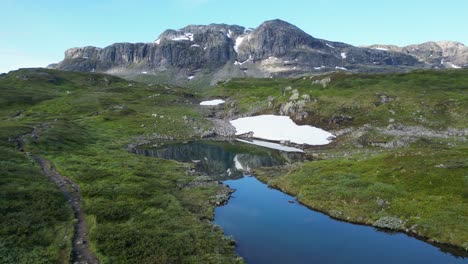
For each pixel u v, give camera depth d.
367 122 105.19
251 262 30.41
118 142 98.19
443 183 45.62
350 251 32.66
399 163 56.38
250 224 40.00
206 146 101.25
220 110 169.00
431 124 96.75
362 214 41.78
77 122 120.88
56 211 37.81
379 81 158.12
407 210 40.81
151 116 141.50
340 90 144.62
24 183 45.47
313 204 46.81
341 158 73.50
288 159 82.19
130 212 40.16
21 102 162.88
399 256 31.55
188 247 32.03
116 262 28.25
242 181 62.50
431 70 177.62
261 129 118.94
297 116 122.38
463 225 35.72
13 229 31.95
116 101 177.38
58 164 61.09
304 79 192.25
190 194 51.72
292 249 33.06
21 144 73.81
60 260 28.28
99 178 54.38
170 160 78.44
